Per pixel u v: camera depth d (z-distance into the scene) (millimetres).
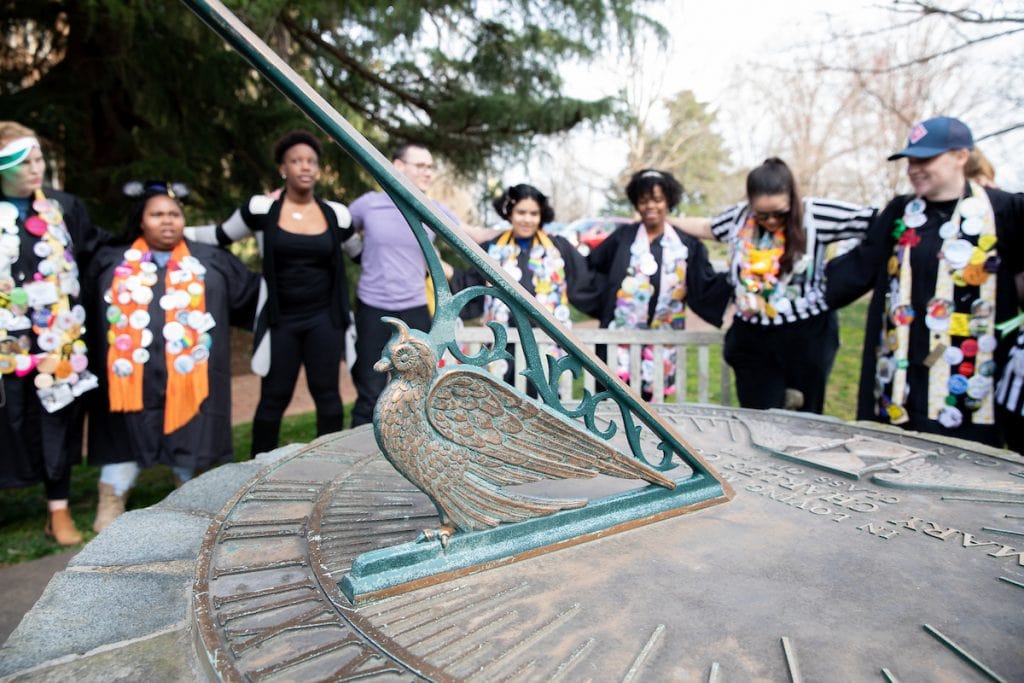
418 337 1074
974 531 1314
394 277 3113
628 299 3209
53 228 2619
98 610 1158
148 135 6297
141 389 2752
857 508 1440
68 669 975
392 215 3129
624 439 2031
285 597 1049
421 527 1299
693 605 1035
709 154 21797
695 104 20609
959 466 1702
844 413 5508
